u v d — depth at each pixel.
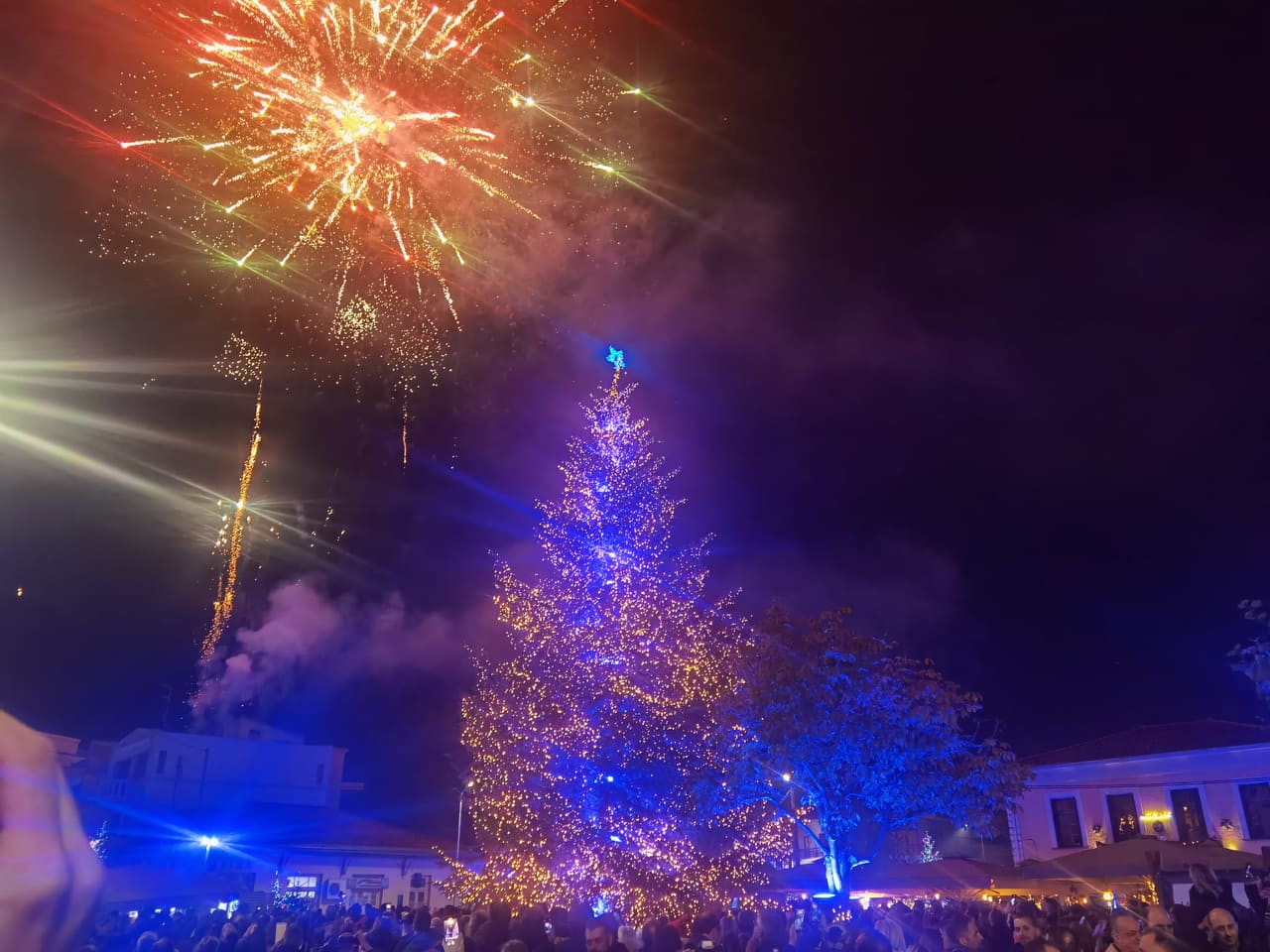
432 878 44.16
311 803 50.62
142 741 49.22
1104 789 36.31
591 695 24.45
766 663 22.88
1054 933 7.07
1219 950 6.70
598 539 25.55
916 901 22.48
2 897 0.93
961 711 22.41
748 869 24.64
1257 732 34.31
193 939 16.52
